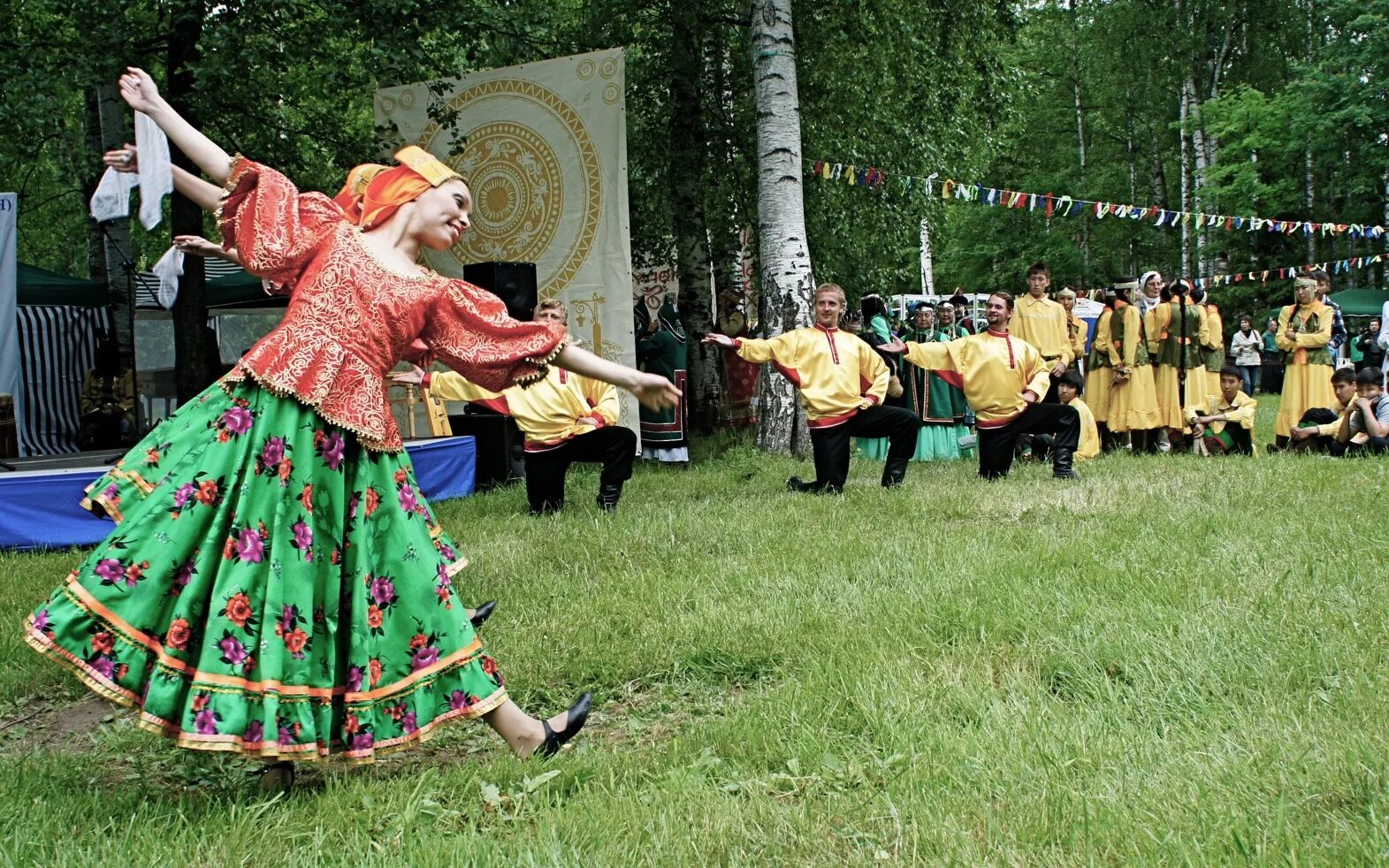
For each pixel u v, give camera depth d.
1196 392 12.27
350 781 3.27
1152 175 33.97
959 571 5.46
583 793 3.13
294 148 13.03
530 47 12.82
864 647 4.35
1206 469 9.20
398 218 3.52
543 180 12.39
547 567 6.28
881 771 3.18
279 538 3.10
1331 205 29.73
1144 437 12.41
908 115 16.30
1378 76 25.97
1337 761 2.95
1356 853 2.45
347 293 3.30
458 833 2.96
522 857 2.64
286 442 3.14
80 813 3.05
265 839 2.88
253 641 3.06
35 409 15.27
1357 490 7.58
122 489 3.14
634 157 15.92
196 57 11.23
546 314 7.88
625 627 4.95
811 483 9.04
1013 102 20.33
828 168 14.04
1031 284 12.22
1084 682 3.81
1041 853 2.58
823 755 3.28
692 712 4.05
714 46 15.23
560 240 12.36
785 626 4.71
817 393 8.75
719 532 7.02
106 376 14.22
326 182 13.93
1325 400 12.16
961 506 7.71
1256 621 4.27
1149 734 3.33
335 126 13.16
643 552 6.57
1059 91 34.78
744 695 4.15
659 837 2.77
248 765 3.55
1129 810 2.75
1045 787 2.91
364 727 3.16
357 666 3.17
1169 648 3.96
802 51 15.10
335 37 11.50
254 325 16.59
